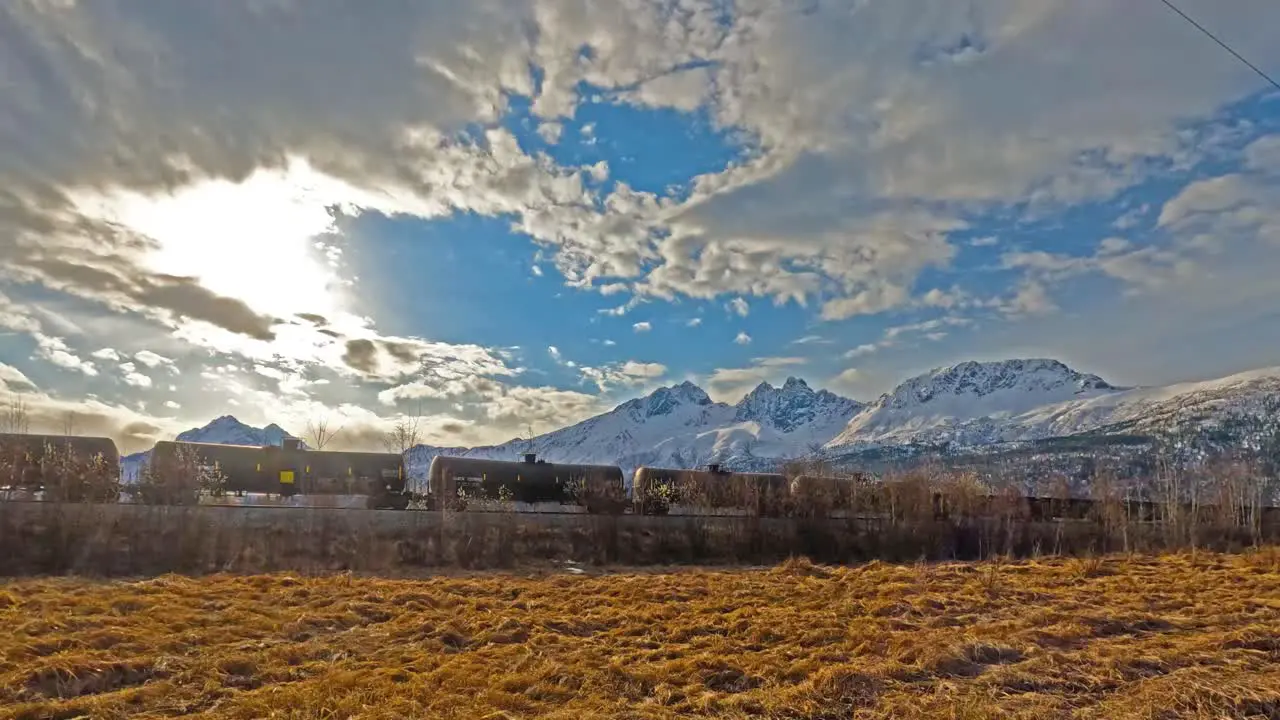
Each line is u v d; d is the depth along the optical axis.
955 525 61.31
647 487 64.00
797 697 17.42
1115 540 63.19
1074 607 28.73
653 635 23.95
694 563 51.84
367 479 59.88
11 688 16.61
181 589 30.23
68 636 20.91
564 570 46.78
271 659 19.95
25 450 47.72
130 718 15.59
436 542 47.91
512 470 63.47
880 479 69.38
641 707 16.83
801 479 65.06
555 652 21.50
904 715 16.44
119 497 48.53
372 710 15.84
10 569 37.88
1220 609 28.61
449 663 19.89
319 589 30.80
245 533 43.97
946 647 21.08
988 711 16.41
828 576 39.56
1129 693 18.38
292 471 58.12
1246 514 74.38
